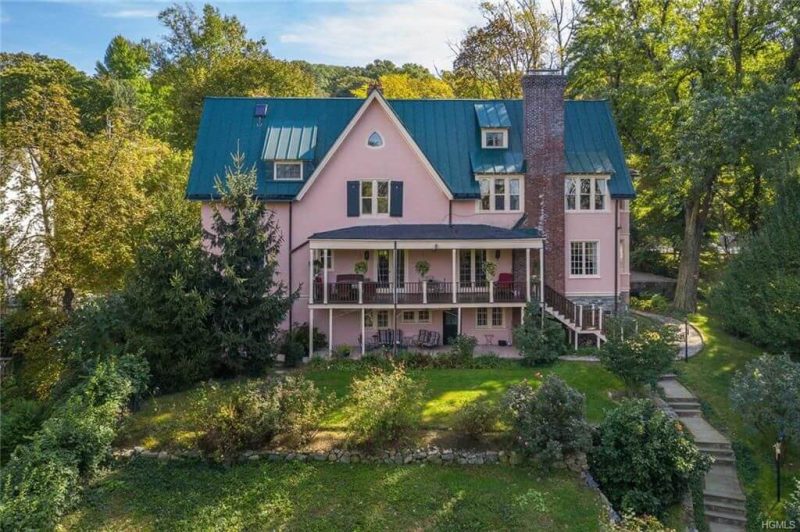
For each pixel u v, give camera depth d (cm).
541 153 2419
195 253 1848
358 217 2445
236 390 1541
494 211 2480
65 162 2252
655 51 2966
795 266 2069
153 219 2222
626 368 1725
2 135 2152
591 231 2502
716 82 2769
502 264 2480
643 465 1358
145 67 6588
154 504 1291
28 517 1143
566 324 2297
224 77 4072
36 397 2080
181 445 1465
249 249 1916
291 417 1466
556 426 1403
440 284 2336
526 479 1369
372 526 1208
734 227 3334
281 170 2459
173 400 1739
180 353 1808
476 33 4062
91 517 1246
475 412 1477
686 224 3027
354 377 1820
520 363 2086
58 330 2103
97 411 1441
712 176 2808
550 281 2422
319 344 2350
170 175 3056
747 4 2727
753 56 2855
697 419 1788
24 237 2167
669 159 2831
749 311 2108
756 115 2355
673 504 1400
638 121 3125
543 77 2417
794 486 1509
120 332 1817
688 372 2092
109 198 2280
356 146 2430
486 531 1190
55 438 1327
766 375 1585
